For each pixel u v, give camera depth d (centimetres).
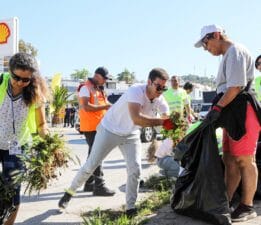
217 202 431
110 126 512
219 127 453
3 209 363
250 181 454
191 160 457
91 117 646
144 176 742
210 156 435
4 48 1162
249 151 448
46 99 399
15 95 386
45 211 543
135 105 480
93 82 653
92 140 652
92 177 654
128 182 502
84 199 607
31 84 384
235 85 428
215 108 436
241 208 458
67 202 538
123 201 593
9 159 391
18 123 389
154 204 535
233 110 441
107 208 552
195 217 464
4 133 387
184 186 473
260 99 661
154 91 486
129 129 504
